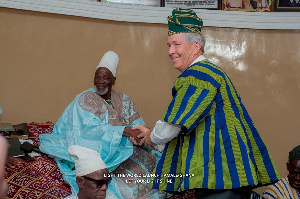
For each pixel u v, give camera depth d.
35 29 5.84
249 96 5.92
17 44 5.77
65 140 4.20
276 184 4.21
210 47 6.00
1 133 4.71
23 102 5.77
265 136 5.87
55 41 5.90
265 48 5.95
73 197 3.36
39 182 3.87
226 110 2.87
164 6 6.05
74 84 5.92
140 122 4.50
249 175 2.79
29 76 5.81
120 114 4.39
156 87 6.03
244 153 2.83
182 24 3.01
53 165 4.13
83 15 5.86
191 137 2.88
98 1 6.00
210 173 2.79
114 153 3.89
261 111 5.90
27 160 4.11
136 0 6.03
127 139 4.00
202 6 6.00
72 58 5.93
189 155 2.85
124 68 6.01
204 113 2.77
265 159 3.01
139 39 6.04
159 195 4.06
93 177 3.26
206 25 5.95
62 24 5.92
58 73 5.90
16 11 5.76
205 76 2.85
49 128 5.17
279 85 5.92
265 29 5.94
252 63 5.95
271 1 5.95
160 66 6.04
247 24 5.91
